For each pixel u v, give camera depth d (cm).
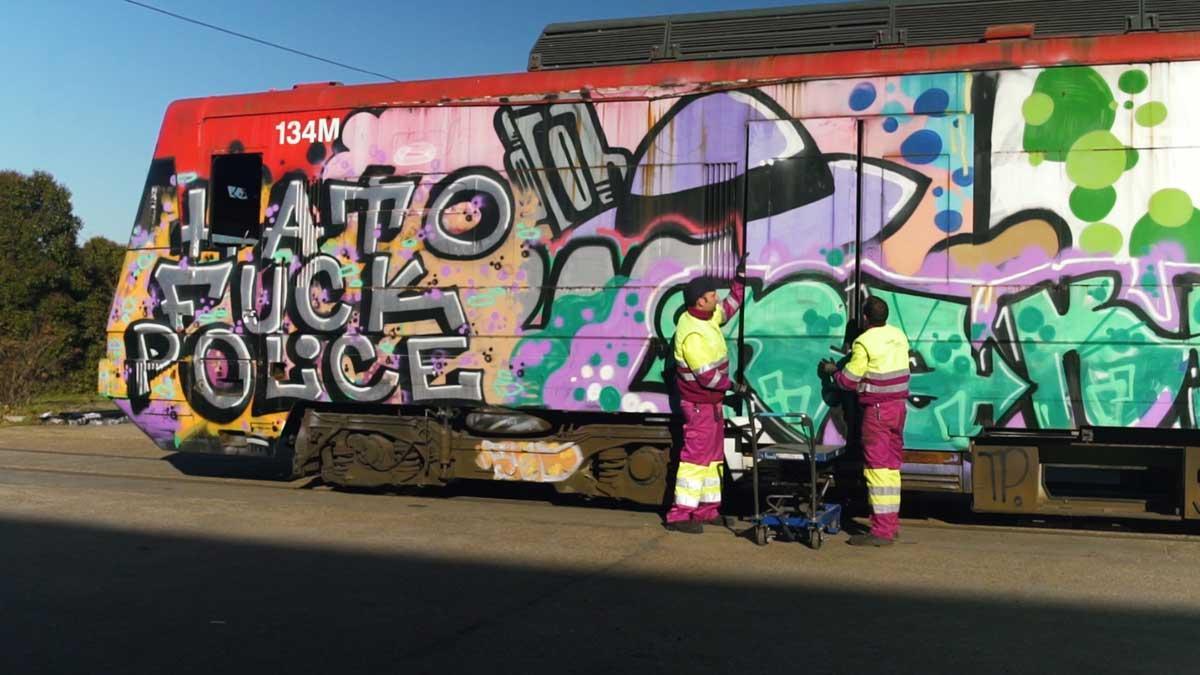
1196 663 443
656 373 769
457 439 845
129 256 929
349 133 863
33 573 600
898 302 718
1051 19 752
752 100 758
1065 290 688
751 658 452
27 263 3109
